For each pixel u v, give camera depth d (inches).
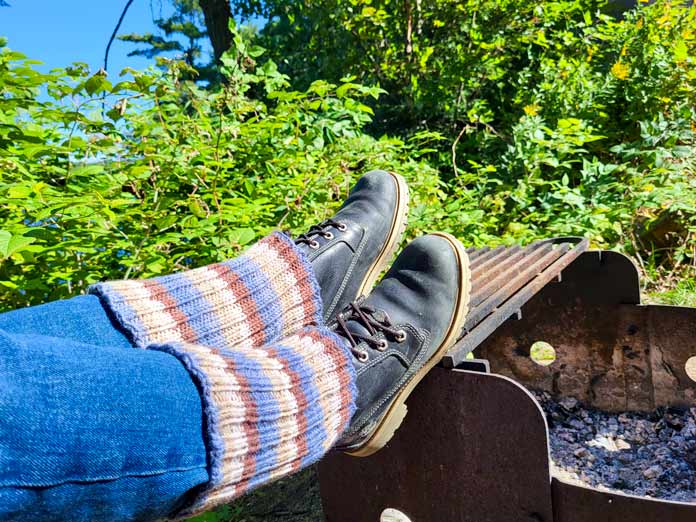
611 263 73.5
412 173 97.3
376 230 52.8
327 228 50.9
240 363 30.1
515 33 171.3
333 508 48.4
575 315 76.5
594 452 69.4
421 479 42.6
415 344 40.0
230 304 38.8
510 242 101.3
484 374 38.7
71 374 23.6
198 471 26.1
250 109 83.4
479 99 172.6
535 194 137.7
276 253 43.3
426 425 41.9
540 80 166.6
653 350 72.6
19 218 58.4
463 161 164.4
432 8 170.1
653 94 146.7
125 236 58.8
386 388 39.0
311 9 182.4
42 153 58.4
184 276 38.4
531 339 79.8
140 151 65.5
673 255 122.4
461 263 43.7
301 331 37.0
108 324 33.9
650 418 73.3
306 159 79.4
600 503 34.9
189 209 69.2
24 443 21.2
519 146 128.4
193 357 27.7
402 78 174.7
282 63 206.1
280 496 64.7
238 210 65.2
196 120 71.9
